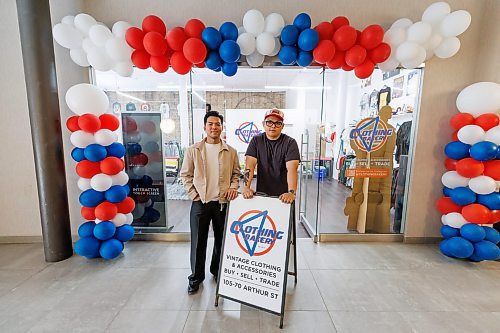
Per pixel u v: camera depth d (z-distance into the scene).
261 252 1.87
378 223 3.32
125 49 2.32
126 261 2.69
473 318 1.88
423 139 2.97
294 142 2.13
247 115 5.94
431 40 2.39
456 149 2.57
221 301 2.05
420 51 2.35
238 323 1.82
